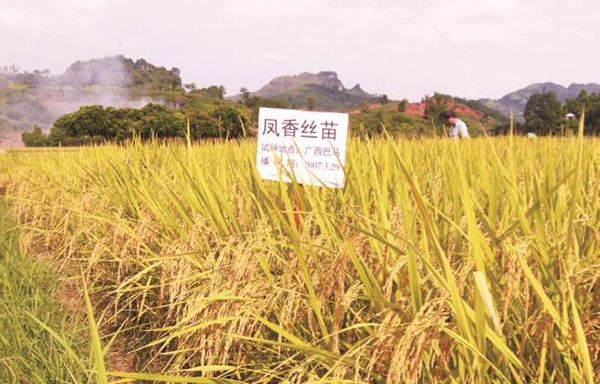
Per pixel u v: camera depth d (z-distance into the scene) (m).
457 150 1.93
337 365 2.05
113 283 4.99
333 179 3.87
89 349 3.84
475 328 1.90
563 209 2.42
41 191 8.80
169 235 4.20
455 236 2.44
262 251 2.83
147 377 2.10
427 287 2.28
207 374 2.81
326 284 2.41
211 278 3.00
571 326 2.02
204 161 6.04
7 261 6.08
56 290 5.41
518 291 2.00
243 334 2.75
